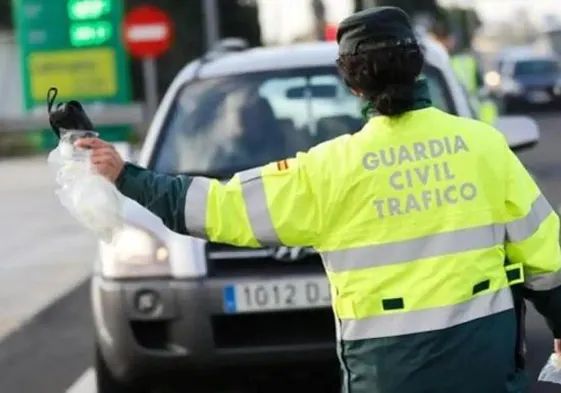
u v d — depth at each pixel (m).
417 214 6.80
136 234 12.59
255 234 6.92
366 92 7.00
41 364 16.86
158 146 14.45
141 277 12.58
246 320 12.55
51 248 28.08
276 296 12.33
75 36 51.34
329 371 12.70
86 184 6.96
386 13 6.96
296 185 6.91
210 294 12.38
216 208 6.94
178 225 7.00
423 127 6.97
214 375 12.72
